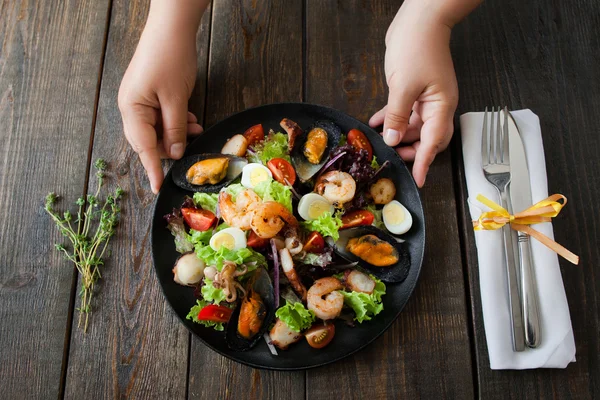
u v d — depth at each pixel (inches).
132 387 23.5
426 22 24.2
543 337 23.5
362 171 23.4
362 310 22.1
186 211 23.3
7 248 25.1
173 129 24.1
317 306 21.8
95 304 24.3
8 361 23.8
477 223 24.4
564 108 26.9
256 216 21.7
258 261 22.5
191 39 25.1
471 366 23.8
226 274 21.4
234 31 27.8
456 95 24.2
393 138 24.0
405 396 23.5
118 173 25.9
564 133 26.6
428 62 23.8
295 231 22.5
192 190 23.9
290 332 22.2
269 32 27.8
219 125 24.7
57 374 23.7
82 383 23.6
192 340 23.9
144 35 25.0
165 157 25.8
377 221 23.8
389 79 24.7
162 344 23.9
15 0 28.4
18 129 26.6
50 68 27.4
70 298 24.5
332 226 22.3
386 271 23.0
